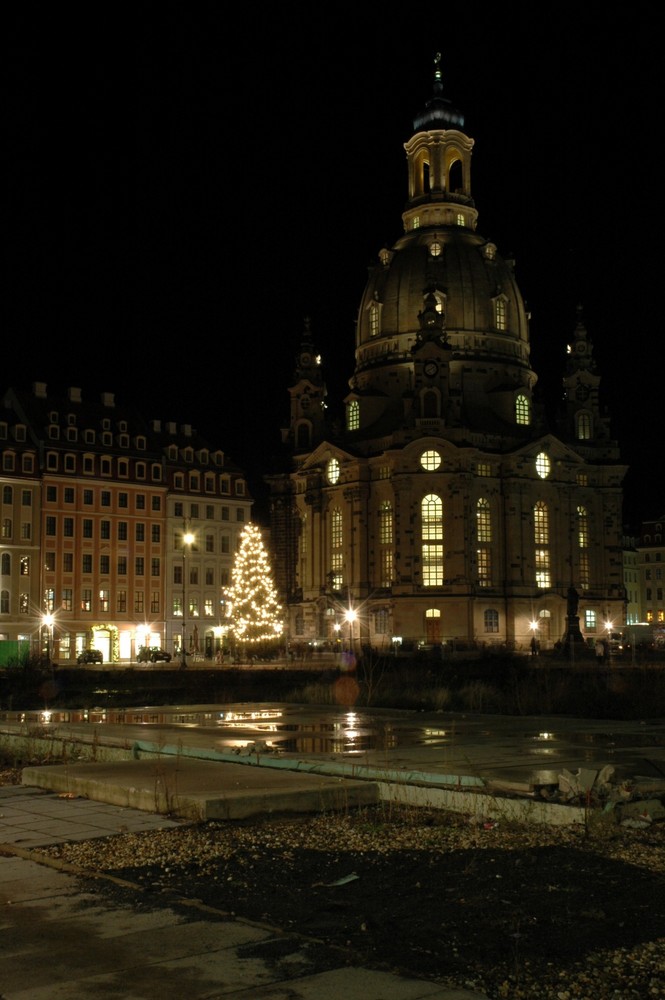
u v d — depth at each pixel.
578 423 156.88
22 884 13.09
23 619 123.06
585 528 151.75
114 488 132.25
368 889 12.77
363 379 153.88
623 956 10.27
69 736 30.00
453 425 138.50
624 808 16.92
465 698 45.44
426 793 18.56
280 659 116.31
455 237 155.50
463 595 133.88
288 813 17.62
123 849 14.97
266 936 10.92
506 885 12.88
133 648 131.50
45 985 9.65
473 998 9.24
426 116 159.88
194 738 28.80
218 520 141.88
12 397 130.62
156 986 9.59
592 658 104.62
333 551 148.75
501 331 151.62
